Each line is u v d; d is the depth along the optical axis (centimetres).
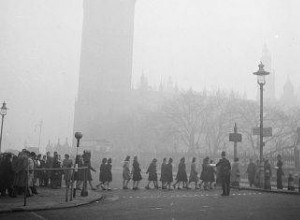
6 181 1719
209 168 2502
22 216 1209
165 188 2492
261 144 2509
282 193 2247
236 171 2609
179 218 1194
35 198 1672
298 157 3002
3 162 1731
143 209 1405
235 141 2691
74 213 1291
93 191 2130
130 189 2433
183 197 1884
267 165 2500
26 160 1670
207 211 1356
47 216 1216
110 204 1566
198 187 2644
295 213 1320
